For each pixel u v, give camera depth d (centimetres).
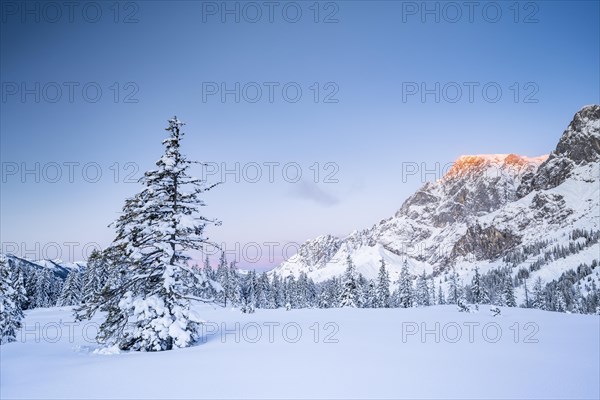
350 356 1255
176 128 1972
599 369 1101
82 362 1162
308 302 12412
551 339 1836
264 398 746
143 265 1877
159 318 1672
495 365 1129
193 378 919
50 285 10969
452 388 839
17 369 1033
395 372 999
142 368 1048
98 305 1784
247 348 1463
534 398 772
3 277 2861
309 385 852
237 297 9394
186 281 1877
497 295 12125
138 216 1880
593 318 3234
